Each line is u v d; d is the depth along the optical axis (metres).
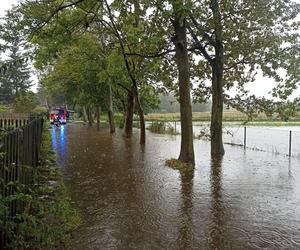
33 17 15.23
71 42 19.64
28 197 5.38
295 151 19.23
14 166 6.01
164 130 35.19
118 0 15.87
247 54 17.16
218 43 16.81
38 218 6.87
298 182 10.96
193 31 16.20
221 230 6.64
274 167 13.88
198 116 66.38
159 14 15.41
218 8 15.89
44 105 82.19
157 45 16.97
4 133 5.42
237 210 7.95
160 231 6.58
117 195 9.30
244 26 16.23
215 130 17.89
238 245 5.93
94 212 7.76
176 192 9.66
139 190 9.89
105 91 33.03
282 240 6.16
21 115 22.75
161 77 20.44
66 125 49.03
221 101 17.78
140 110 22.73
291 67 16.48
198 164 14.67
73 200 8.78
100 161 15.28
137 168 13.51
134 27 17.50
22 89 60.97
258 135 29.66
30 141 9.56
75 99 38.22
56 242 5.84
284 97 17.67
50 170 12.65
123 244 5.96
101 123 53.75
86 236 6.30
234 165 14.40
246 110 19.30
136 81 23.97
